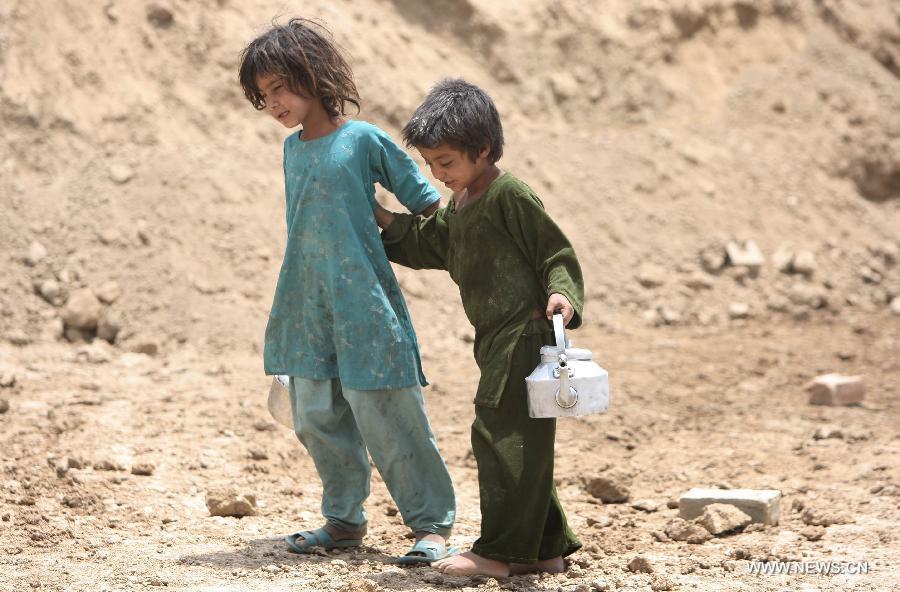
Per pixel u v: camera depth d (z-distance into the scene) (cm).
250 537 1269
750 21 4028
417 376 1172
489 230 1088
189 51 3117
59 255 2558
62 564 1123
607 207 3275
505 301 1087
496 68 3650
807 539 1307
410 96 3347
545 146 3431
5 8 2923
